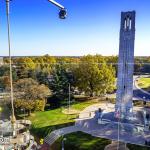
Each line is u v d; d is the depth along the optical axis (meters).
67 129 47.41
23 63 105.69
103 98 73.00
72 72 77.12
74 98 72.56
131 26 46.59
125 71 48.34
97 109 60.41
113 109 58.03
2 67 96.75
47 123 50.66
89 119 53.06
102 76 70.88
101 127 48.47
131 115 48.88
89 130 46.91
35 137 44.91
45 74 80.38
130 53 47.44
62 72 75.00
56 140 43.16
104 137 43.66
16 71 90.31
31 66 100.88
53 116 55.38
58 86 67.19
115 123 48.50
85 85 72.12
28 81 58.31
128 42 47.22
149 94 81.31
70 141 42.12
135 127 46.59
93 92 74.19
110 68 76.06
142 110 57.06
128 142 41.59
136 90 88.69
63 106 64.06
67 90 70.19
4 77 77.94
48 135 45.12
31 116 55.34
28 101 54.31
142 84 102.12
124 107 49.25
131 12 46.19
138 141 42.06
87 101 69.50
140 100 70.69
